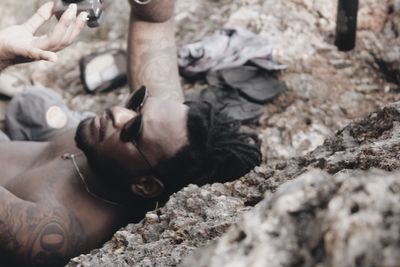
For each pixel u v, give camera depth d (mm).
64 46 2061
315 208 872
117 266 1671
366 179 858
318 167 1755
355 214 809
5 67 2068
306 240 843
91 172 2385
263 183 1887
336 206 834
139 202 2404
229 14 3895
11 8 4273
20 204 2160
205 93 3301
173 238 1729
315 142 3115
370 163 1587
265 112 3283
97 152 2303
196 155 2291
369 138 1879
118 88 3695
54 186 2342
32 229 2137
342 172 1590
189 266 915
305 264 824
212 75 3406
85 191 2361
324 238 809
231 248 881
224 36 3498
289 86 3385
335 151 1900
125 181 2336
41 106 2869
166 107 2320
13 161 2553
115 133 2271
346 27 3498
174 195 1987
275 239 857
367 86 3432
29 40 2014
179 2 4078
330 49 3582
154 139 2285
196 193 1942
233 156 2303
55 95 2957
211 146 2289
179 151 2283
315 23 3709
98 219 2332
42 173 2396
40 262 2141
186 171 2307
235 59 3426
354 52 3570
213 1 4062
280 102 3332
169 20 2885
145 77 2834
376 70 3523
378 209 806
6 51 2002
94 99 3621
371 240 769
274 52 3547
